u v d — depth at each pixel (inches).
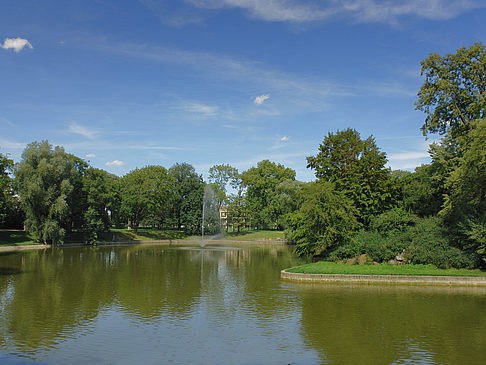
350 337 613.0
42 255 1950.1
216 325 677.9
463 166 1173.7
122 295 934.4
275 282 1131.3
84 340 593.0
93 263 1616.6
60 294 941.2
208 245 3021.7
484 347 566.3
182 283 1116.5
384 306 816.3
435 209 1507.1
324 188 1472.7
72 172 2556.6
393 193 1620.3
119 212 3164.4
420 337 612.7
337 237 1503.4
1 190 2454.5
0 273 1304.1
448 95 1390.3
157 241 3186.5
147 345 571.8
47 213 2438.5
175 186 3656.5
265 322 697.6
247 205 3991.1
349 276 1127.0
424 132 1534.2
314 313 758.5
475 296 918.4
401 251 1320.1
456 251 1210.0
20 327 660.1
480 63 1338.6
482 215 1226.0
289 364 502.3
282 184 3531.0
